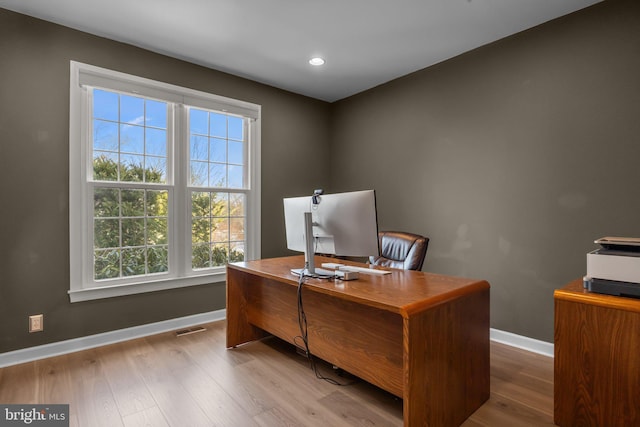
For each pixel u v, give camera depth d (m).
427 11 2.31
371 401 1.86
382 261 2.48
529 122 2.54
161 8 2.26
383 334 1.70
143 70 2.82
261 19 2.40
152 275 2.91
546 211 2.46
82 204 2.56
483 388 1.81
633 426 1.41
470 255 2.90
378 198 3.67
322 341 2.06
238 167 3.46
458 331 1.62
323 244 2.04
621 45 2.14
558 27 2.39
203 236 3.21
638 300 1.42
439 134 3.12
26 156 2.33
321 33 2.60
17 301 2.31
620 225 2.15
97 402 1.84
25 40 2.33
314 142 4.05
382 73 3.35
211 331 2.95
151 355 2.45
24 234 2.33
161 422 1.67
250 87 3.49
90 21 2.42
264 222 3.60
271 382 2.06
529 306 2.55
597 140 2.23
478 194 2.84
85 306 2.57
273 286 2.46
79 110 2.54
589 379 1.52
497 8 2.28
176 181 3.03
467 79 2.91
